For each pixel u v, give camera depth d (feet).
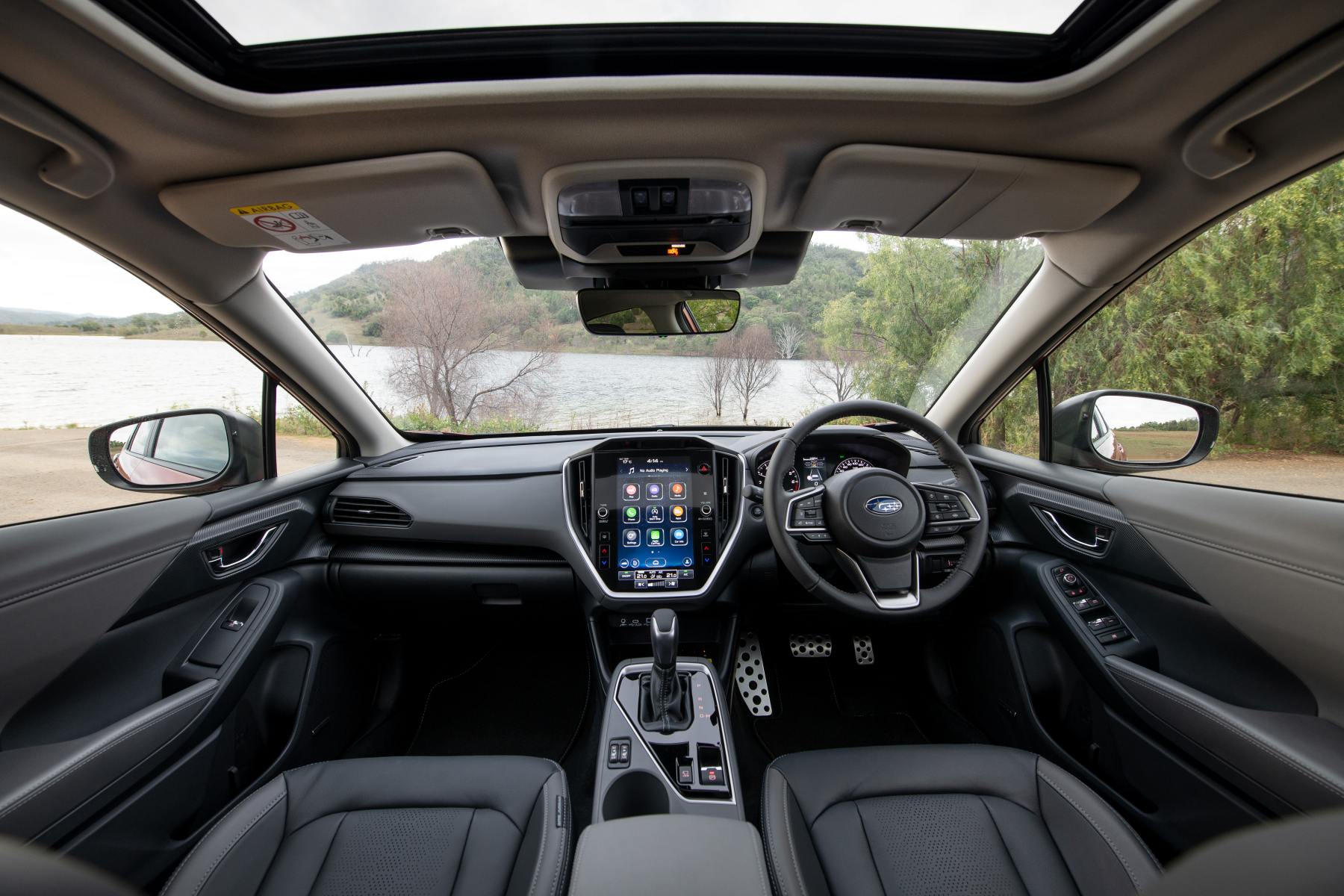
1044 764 4.11
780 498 4.84
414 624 7.23
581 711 7.46
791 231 5.82
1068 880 3.38
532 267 6.14
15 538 4.04
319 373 6.74
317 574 6.69
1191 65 3.48
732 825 3.17
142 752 4.16
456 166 4.35
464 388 7.38
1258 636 4.38
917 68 3.81
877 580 4.65
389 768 4.21
